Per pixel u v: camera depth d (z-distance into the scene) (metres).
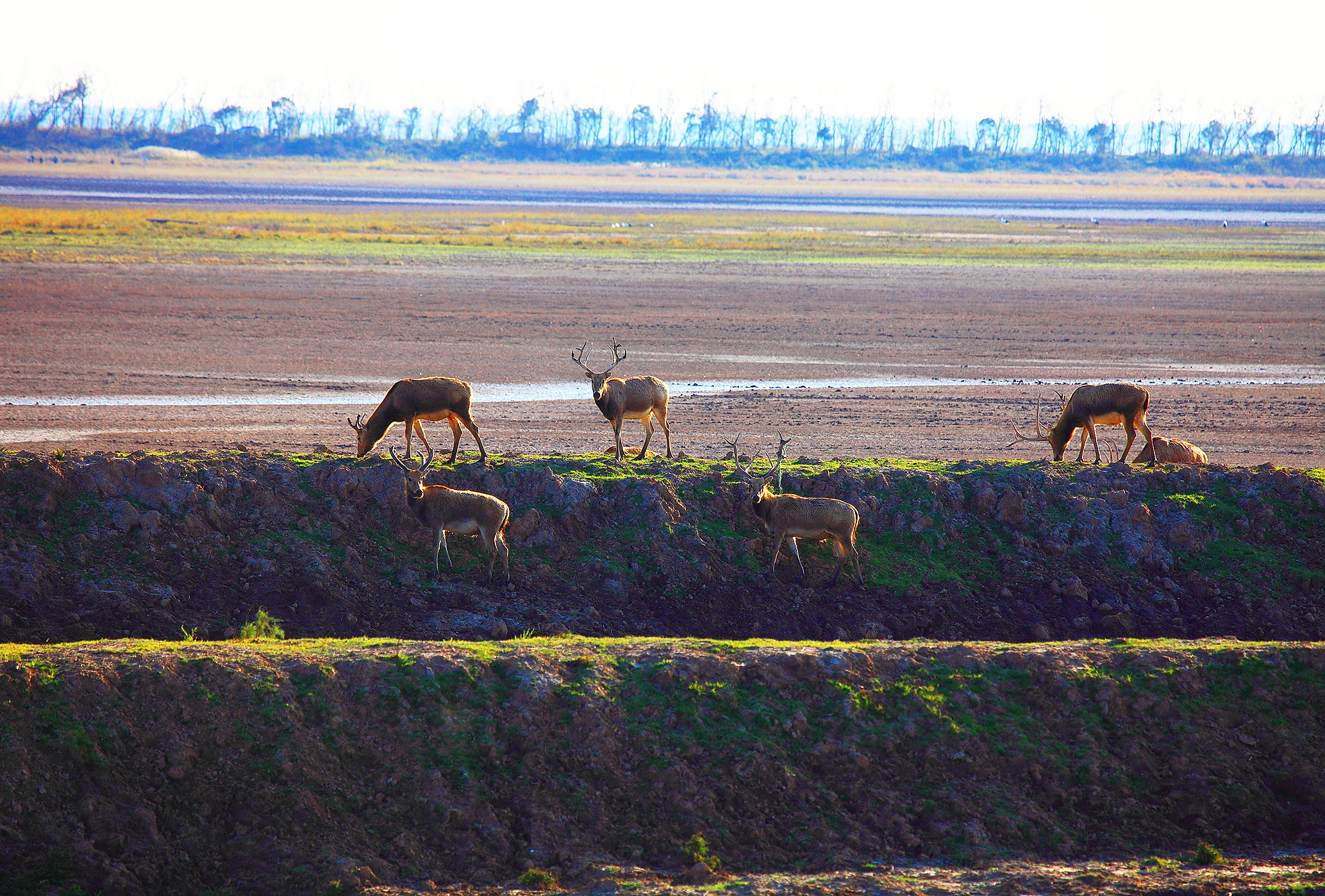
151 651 39.22
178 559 54.28
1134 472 66.25
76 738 34.88
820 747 38.50
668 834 35.28
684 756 37.84
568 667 41.12
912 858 35.28
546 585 56.78
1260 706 41.53
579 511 60.31
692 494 62.66
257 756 35.97
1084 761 38.84
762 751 37.97
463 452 68.94
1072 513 63.66
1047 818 37.03
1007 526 63.41
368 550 57.53
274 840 33.88
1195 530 62.50
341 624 52.34
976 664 42.53
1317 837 37.00
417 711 38.31
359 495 60.22
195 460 59.47
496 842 34.59
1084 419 69.69
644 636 53.78
